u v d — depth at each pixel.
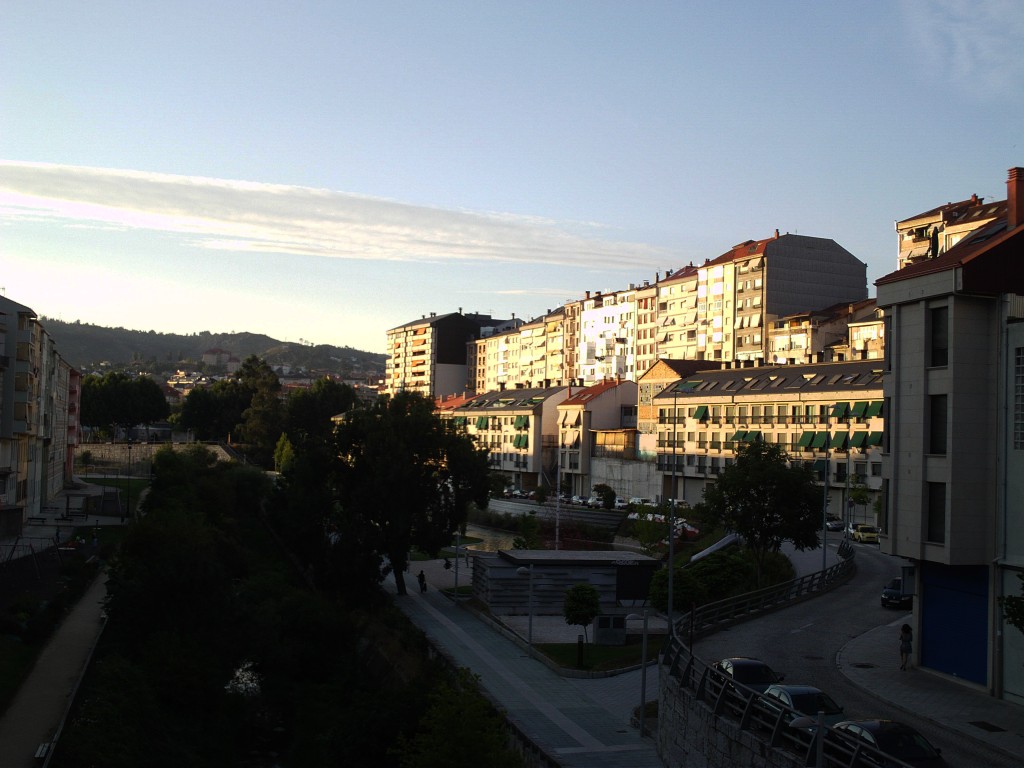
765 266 146.88
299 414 188.50
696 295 162.12
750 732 27.00
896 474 37.66
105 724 37.41
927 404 36.22
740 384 114.94
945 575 36.91
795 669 38.16
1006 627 33.66
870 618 49.59
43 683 43.34
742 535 62.84
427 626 61.84
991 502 34.91
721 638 44.53
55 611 54.88
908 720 30.72
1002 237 34.88
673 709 33.31
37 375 93.06
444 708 29.89
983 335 35.25
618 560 66.81
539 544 95.06
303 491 77.19
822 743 22.75
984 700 33.34
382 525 73.81
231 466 116.25
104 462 163.00
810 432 102.44
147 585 51.50
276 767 43.44
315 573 78.44
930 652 37.62
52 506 104.31
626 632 56.12
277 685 52.44
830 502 100.12
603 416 143.00
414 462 74.69
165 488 92.88
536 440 152.75
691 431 120.00
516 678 47.41
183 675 46.09
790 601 54.41
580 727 38.97
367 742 35.84
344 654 58.06
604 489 119.38
